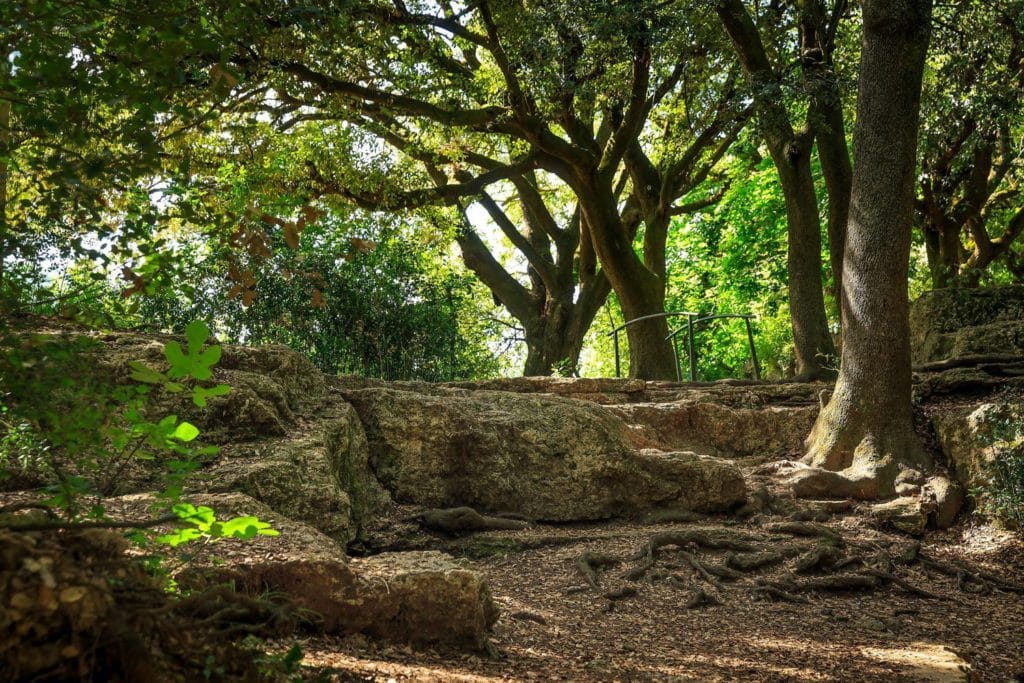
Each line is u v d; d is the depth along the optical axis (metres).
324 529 8.99
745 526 12.17
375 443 11.49
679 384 15.48
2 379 3.74
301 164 16.28
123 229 4.26
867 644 8.49
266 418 9.77
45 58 3.80
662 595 10.02
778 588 10.42
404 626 6.39
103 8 3.94
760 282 30.91
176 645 3.36
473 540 10.84
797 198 17.70
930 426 13.89
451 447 11.66
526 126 17.31
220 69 4.09
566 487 12.08
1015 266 27.11
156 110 3.92
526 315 25.58
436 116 16.36
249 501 7.04
